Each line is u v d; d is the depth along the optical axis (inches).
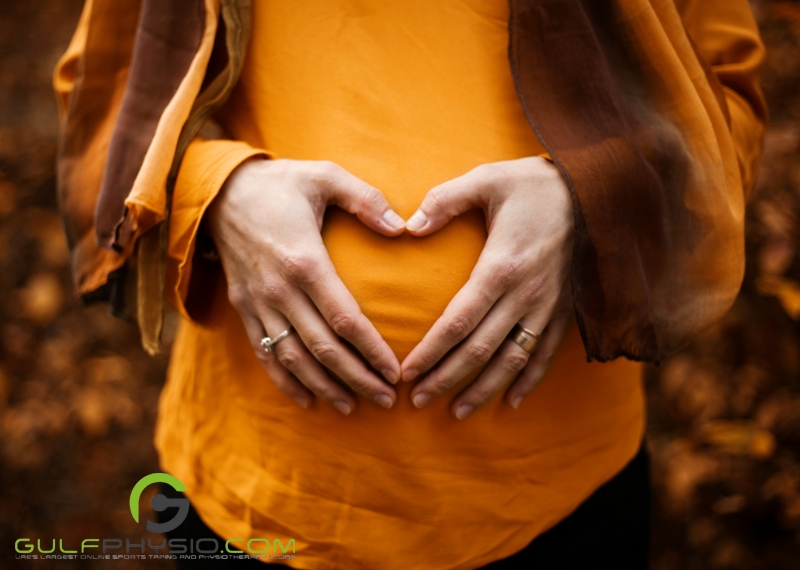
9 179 90.0
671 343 31.5
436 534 30.3
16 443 74.3
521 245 27.3
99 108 34.8
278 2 31.2
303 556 30.8
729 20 36.1
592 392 33.1
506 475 31.2
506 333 28.0
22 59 100.0
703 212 30.7
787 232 57.9
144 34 32.0
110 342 83.4
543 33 29.8
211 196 28.6
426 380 28.7
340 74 30.4
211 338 34.0
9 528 68.8
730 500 59.3
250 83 31.9
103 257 33.9
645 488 38.7
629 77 31.3
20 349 80.3
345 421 29.8
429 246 28.9
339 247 29.0
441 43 30.5
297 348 28.6
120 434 77.0
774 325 63.5
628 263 28.7
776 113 65.8
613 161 28.1
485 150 30.3
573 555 34.9
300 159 30.7
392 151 30.0
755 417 62.1
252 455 31.9
